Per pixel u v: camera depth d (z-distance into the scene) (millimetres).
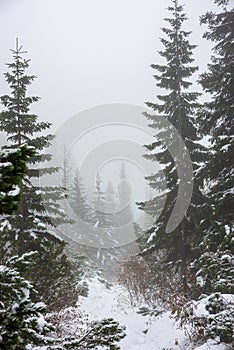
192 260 12695
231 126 10719
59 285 8078
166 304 12125
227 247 8633
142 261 16469
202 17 12375
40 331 2912
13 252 7965
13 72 10477
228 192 9344
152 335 9578
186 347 7703
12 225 9109
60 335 6059
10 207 1817
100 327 3355
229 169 10203
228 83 10570
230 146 9445
